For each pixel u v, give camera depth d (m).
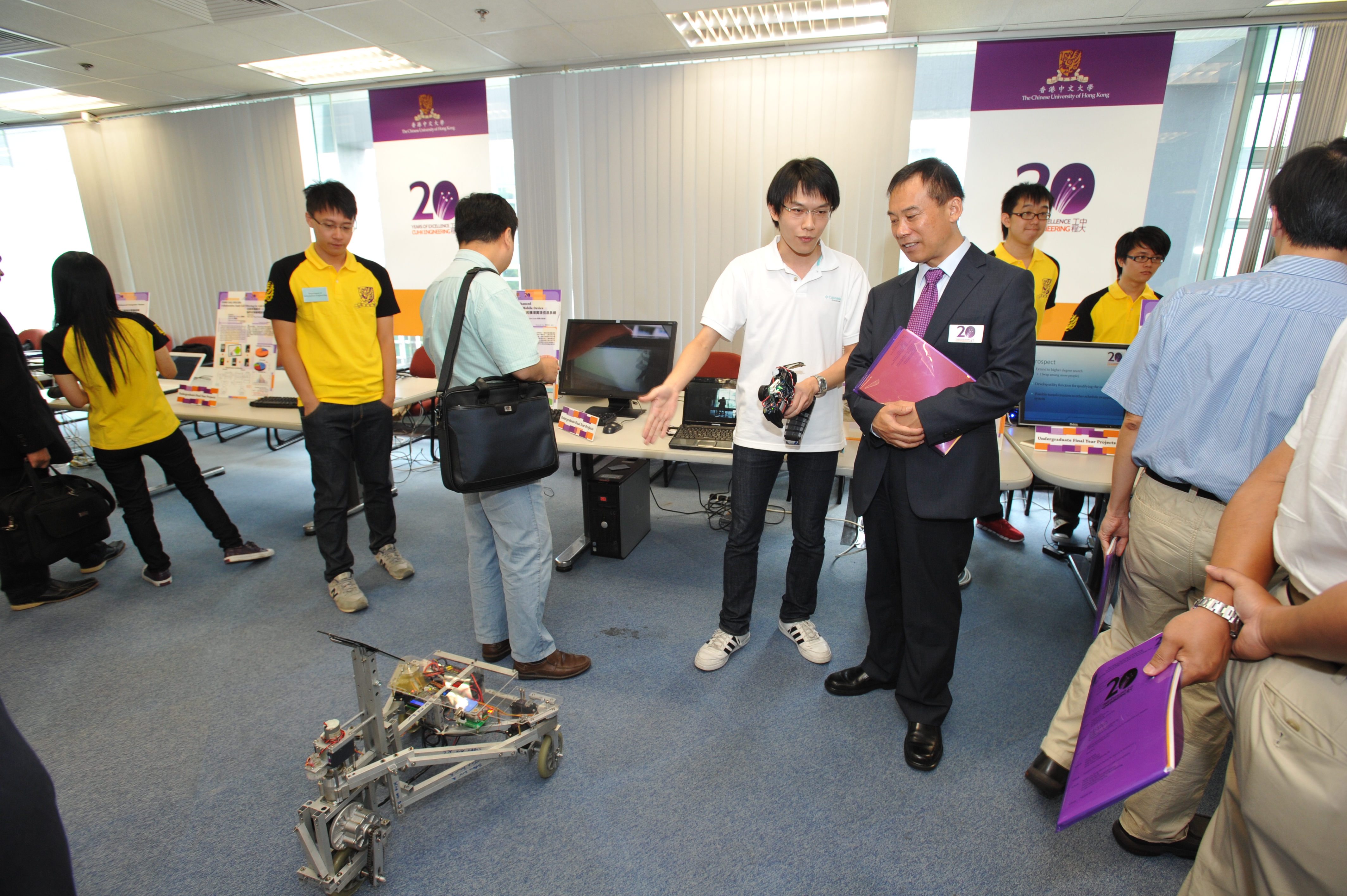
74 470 4.34
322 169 5.20
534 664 1.97
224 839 1.45
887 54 3.82
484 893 1.32
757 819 1.50
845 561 2.87
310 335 2.36
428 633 2.29
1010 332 1.35
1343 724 0.63
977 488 1.45
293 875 1.36
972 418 1.34
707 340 1.86
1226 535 0.82
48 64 4.38
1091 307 3.22
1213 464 1.16
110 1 3.38
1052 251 3.85
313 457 2.41
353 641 1.29
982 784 1.59
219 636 2.27
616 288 4.61
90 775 1.63
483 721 1.55
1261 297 1.10
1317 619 0.62
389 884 1.34
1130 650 0.91
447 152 4.67
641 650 2.17
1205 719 1.23
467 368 1.72
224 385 3.22
